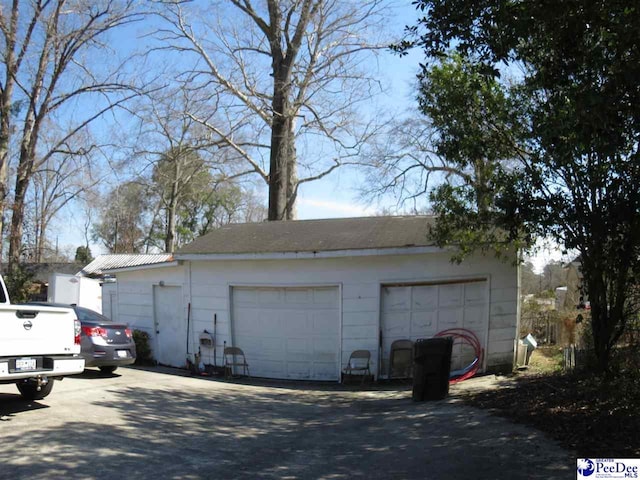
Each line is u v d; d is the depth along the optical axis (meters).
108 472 5.86
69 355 8.69
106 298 17.70
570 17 6.08
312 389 12.80
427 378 10.54
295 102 26.66
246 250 14.12
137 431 7.73
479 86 8.36
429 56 7.27
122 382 12.17
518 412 8.38
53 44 25.38
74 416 8.31
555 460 6.09
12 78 25.08
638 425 6.94
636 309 9.58
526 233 10.53
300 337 14.01
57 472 5.75
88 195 31.06
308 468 6.32
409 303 13.52
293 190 27.16
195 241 16.16
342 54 26.78
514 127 9.59
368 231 14.74
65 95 26.25
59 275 25.80
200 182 45.06
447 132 10.55
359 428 8.48
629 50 6.00
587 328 13.80
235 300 14.70
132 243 58.53
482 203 10.70
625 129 6.53
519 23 6.18
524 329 19.48
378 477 5.96
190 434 7.83
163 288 16.28
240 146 28.58
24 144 26.52
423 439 7.53
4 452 6.35
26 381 9.19
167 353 16.08
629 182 8.33
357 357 13.34
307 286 13.84
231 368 14.45
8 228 29.05
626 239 8.78
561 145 6.85
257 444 7.45
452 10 6.68
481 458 6.42
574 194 9.08
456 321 13.59
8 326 7.86
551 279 28.27
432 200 11.45
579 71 6.55
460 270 13.52
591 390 8.74
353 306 13.55
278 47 25.86
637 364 9.81
